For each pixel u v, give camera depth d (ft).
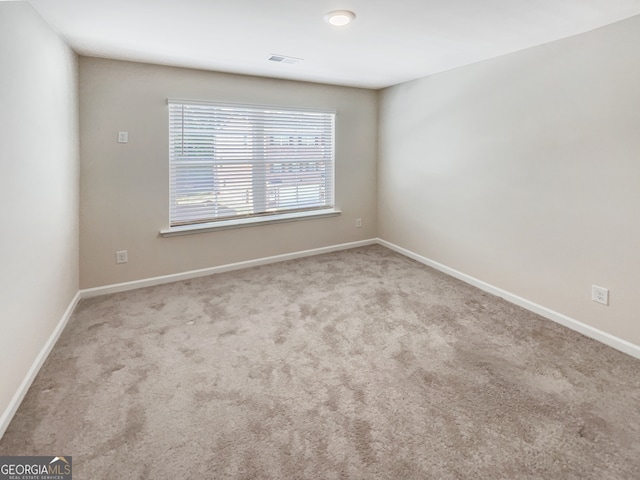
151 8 6.43
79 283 9.87
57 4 6.22
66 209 8.43
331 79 12.49
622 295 7.20
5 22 5.29
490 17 6.79
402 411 5.55
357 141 14.53
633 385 6.15
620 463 4.56
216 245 12.01
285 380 6.35
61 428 5.14
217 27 7.37
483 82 10.00
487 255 10.41
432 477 4.38
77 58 9.15
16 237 5.65
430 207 12.51
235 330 8.19
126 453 4.72
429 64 10.37
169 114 10.66
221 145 11.68
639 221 6.82
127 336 7.88
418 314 9.02
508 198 9.57
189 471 4.46
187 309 9.30
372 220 15.51
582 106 7.59
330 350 7.35
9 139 5.41
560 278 8.40
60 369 6.59
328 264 13.07
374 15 6.75
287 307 9.43
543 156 8.53
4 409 5.17
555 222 8.40
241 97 11.62
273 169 12.86
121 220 10.28
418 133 12.72
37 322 6.54
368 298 10.02
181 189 11.22
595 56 7.28
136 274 10.72
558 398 5.83
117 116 9.83
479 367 6.73
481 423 5.29
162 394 5.94
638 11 6.43
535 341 7.68
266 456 4.70
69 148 8.58
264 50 8.95
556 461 4.60
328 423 5.30
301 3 6.24
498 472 4.44
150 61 9.85
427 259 12.92
